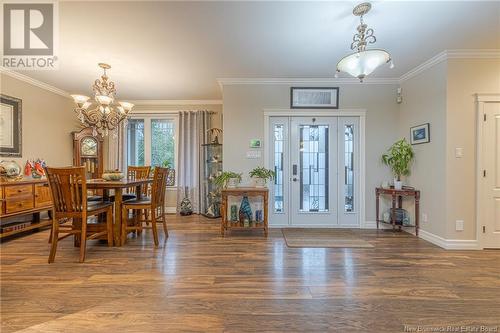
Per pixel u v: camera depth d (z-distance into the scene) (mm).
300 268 2523
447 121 3135
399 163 3797
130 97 5262
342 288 2115
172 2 2162
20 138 3992
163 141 5625
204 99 5438
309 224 4281
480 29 2594
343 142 4254
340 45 2963
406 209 3953
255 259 2770
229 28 2584
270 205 4273
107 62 3436
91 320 1674
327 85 4195
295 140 4266
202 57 3295
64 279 2260
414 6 2197
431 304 1875
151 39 2807
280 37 2770
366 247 3186
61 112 4855
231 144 4203
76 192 2699
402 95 4074
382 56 2266
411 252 3006
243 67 3650
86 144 5008
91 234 3141
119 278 2285
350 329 1597
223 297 1968
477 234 3115
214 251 3029
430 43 2902
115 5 2199
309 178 4297
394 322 1666
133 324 1636
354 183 4266
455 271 2455
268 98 4211
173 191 5559
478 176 3107
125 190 4758
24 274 2365
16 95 3939
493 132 3105
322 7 2227
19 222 3795
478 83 3107
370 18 2387
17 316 1714
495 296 1989
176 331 1570
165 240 3482
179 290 2072
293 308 1822
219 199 5016
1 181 3439
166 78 4094
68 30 2611
